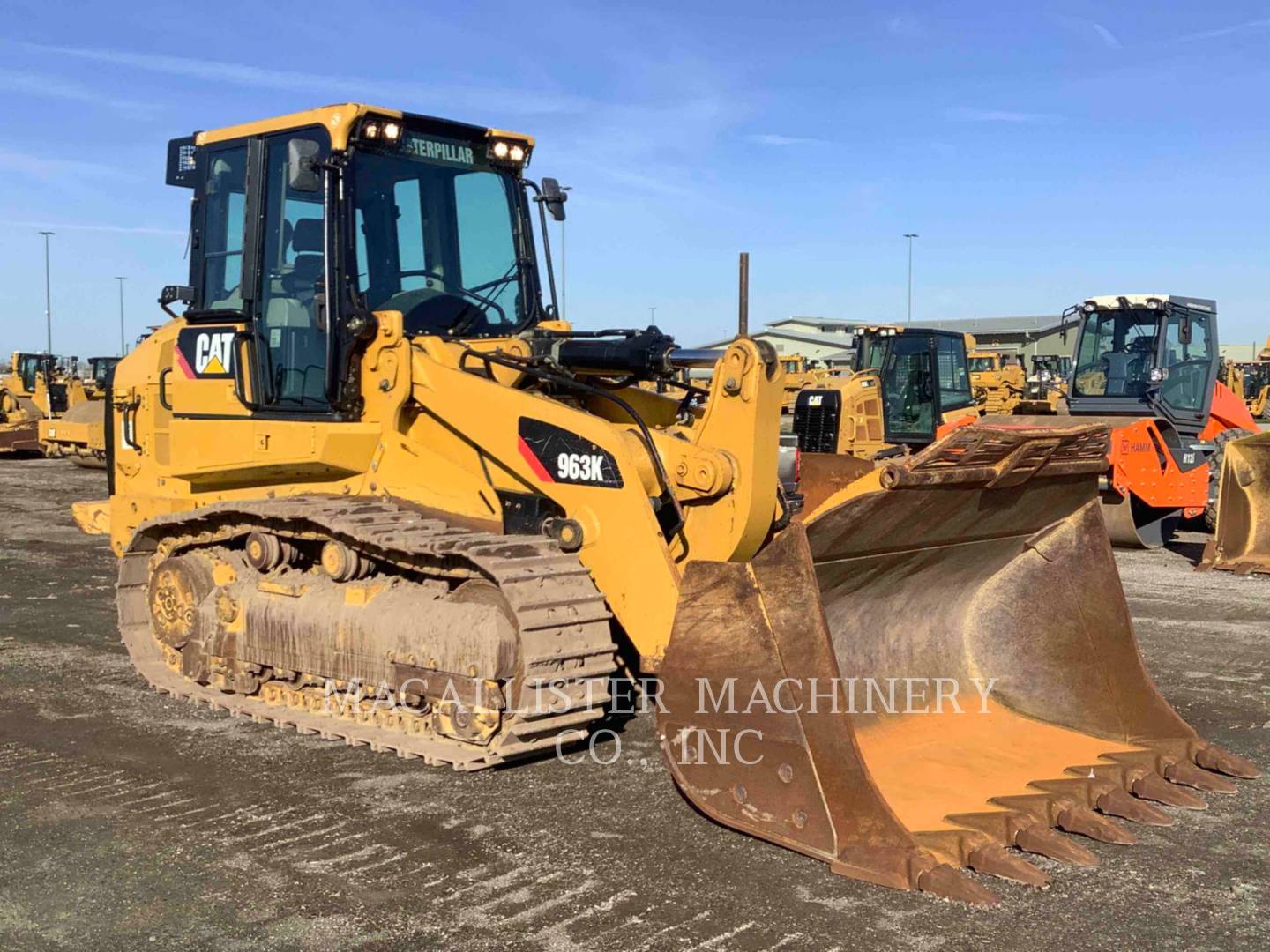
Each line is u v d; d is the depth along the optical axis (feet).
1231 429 46.16
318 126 20.17
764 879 14.05
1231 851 14.98
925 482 15.40
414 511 19.74
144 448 24.63
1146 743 18.11
